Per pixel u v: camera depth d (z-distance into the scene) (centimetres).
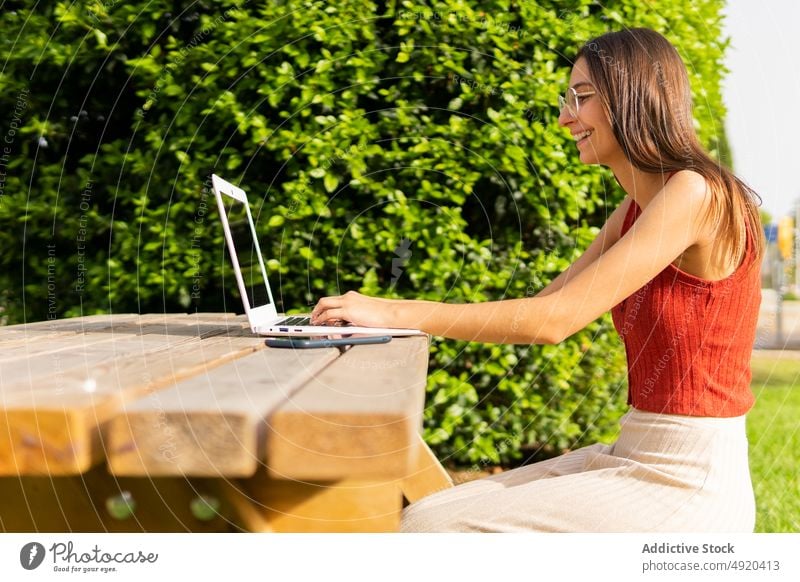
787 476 291
